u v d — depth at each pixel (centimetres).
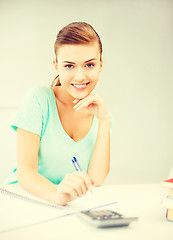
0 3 221
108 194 82
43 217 57
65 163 109
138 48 245
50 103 108
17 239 45
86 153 112
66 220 56
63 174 110
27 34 224
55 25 229
